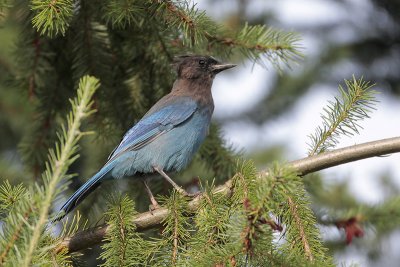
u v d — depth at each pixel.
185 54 11.95
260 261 7.12
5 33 14.02
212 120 12.59
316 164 8.80
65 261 7.95
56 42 11.34
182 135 11.80
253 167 8.20
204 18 9.96
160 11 9.84
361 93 8.94
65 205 10.25
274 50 10.21
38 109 11.79
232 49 10.80
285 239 7.80
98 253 13.02
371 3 16.75
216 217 7.83
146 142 11.60
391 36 16.91
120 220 8.23
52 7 9.09
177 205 8.45
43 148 11.79
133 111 11.76
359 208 10.62
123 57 11.38
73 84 11.69
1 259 6.55
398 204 10.52
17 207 6.75
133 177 11.72
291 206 7.93
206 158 11.99
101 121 11.37
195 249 7.63
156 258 7.87
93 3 10.61
